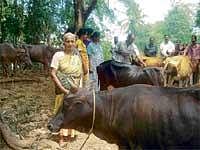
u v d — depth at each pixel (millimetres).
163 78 10148
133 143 4961
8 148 7254
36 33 23109
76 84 7434
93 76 10453
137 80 10141
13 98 12797
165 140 4836
